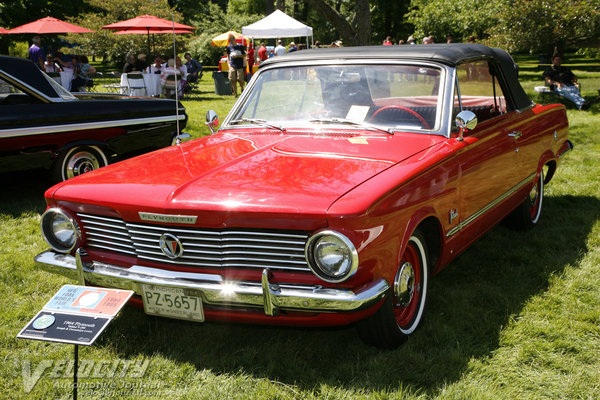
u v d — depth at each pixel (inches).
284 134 142.9
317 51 161.5
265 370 110.8
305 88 153.2
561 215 210.2
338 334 124.1
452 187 126.5
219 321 107.5
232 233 102.6
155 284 105.8
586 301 139.2
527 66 1151.0
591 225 196.9
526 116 178.7
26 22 1138.7
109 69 1161.4
